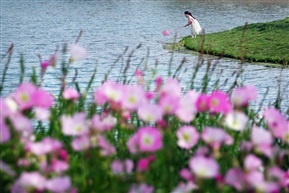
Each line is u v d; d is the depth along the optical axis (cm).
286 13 9319
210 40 5334
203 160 670
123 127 909
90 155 779
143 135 718
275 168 739
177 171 853
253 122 1067
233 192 762
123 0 11400
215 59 4406
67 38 5634
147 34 6209
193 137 774
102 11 9106
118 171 734
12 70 3444
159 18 8162
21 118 737
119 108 848
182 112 814
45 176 713
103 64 3916
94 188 736
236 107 930
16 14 8431
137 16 8400
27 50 4662
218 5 10538
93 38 5712
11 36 5709
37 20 7550
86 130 770
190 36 5781
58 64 3675
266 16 8775
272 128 820
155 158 807
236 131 970
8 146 780
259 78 3516
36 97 771
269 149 782
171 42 5484
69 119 772
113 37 5844
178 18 8231
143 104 800
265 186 662
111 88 850
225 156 881
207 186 721
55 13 8662
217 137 762
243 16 8688
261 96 2825
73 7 9769
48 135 947
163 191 730
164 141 877
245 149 811
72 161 798
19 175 750
